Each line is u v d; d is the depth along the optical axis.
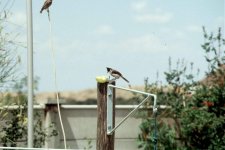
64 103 15.95
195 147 16.08
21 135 14.93
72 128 15.98
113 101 9.31
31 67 11.05
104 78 9.20
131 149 16.44
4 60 13.23
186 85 16.44
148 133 16.17
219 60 16.25
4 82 13.44
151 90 16.47
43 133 15.36
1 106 13.89
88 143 15.98
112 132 9.20
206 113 15.75
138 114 16.33
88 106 16.12
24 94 14.83
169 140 16.05
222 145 15.84
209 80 16.41
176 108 16.14
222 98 15.98
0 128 14.82
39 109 15.55
